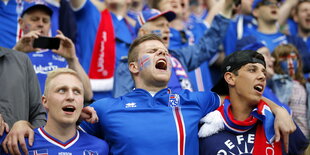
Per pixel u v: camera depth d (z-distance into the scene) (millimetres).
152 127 10875
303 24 22125
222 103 11938
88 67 17375
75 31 17281
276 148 11195
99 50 17500
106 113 11188
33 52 14695
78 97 10547
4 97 11898
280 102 15531
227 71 11805
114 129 10953
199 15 22312
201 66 18219
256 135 11344
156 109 11195
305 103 17188
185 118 11164
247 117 11672
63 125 10430
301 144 11633
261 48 17578
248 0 20938
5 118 11695
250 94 11461
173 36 18031
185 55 15844
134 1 20234
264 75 11555
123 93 14312
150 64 11711
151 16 15633
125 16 18875
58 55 14914
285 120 11078
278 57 17766
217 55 18844
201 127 11430
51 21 16844
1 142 10578
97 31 17703
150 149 10656
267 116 11281
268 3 20375
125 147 10742
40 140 10383
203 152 11344
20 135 10281
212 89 12188
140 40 12164
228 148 11219
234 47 19375
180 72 15234
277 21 20984
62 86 10484
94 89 17094
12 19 16281
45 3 15508
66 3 17266
